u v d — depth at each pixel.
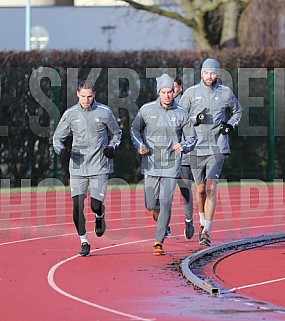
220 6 84.00
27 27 83.25
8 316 23.16
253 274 30.22
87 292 26.59
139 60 69.50
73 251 34.97
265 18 84.81
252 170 73.19
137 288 27.31
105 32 94.88
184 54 70.62
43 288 27.19
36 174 67.75
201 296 26.08
